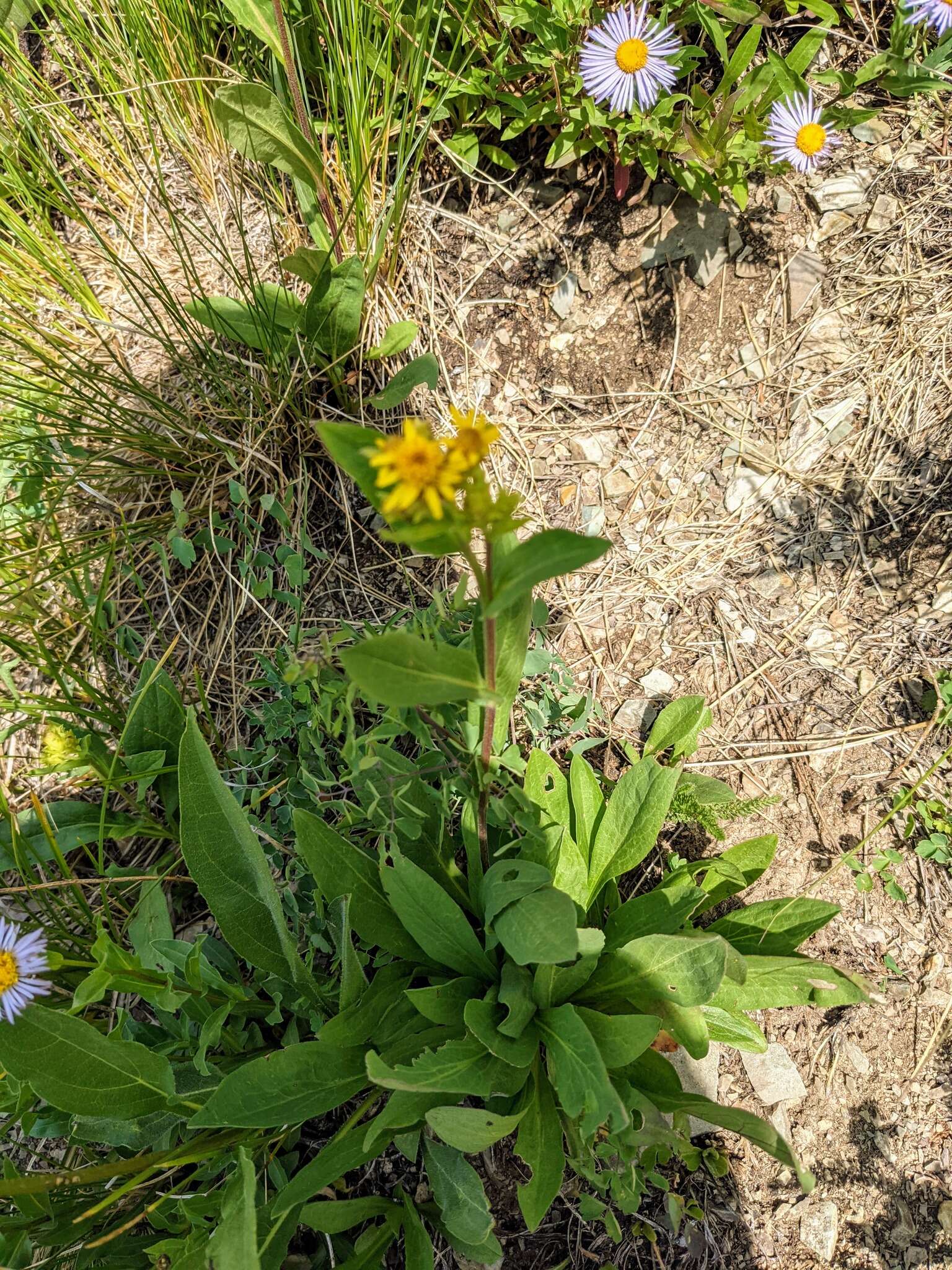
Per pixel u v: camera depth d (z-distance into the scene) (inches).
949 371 77.8
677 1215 67.0
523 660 49.0
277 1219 56.4
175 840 74.0
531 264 84.8
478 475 34.9
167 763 71.8
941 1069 69.4
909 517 77.9
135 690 72.1
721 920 66.5
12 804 77.0
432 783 69.9
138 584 73.8
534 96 78.7
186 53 83.2
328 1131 69.4
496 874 56.4
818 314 81.0
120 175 90.8
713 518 81.3
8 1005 51.6
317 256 75.9
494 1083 56.5
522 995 59.1
